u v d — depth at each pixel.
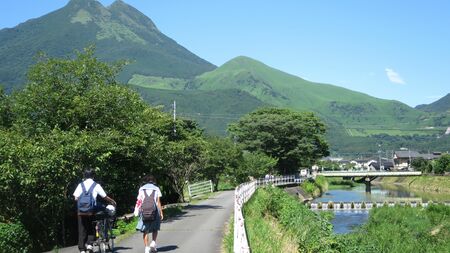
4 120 19.36
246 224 17.34
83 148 15.12
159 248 12.66
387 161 162.50
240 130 73.00
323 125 80.31
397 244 24.12
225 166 52.75
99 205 10.38
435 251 23.42
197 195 41.25
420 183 98.81
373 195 78.56
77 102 17.89
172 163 28.91
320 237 16.88
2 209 14.15
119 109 19.28
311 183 77.12
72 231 16.80
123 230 15.72
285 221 22.17
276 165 72.12
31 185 13.80
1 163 13.70
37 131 17.30
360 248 17.50
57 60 18.94
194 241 13.90
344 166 165.62
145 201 11.09
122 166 20.92
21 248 12.42
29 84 18.56
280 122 70.69
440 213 35.62
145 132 20.50
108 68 20.11
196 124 47.78
